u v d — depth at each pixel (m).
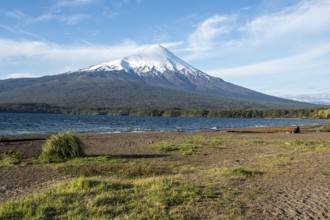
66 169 14.98
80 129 52.03
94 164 16.31
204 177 11.90
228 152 22.23
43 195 8.73
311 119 157.25
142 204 8.10
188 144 26.58
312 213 7.86
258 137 36.84
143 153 21.50
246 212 7.82
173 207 7.98
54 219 7.01
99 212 7.37
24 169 15.08
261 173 12.93
